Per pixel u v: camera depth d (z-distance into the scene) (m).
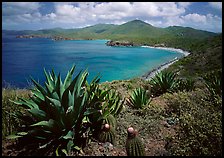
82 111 4.66
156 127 5.35
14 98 6.38
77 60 52.28
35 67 44.22
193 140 4.17
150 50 77.31
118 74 33.78
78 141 4.65
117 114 5.59
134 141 4.03
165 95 8.24
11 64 48.44
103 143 4.61
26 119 4.75
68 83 5.12
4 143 4.70
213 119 4.82
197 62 29.89
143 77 27.42
